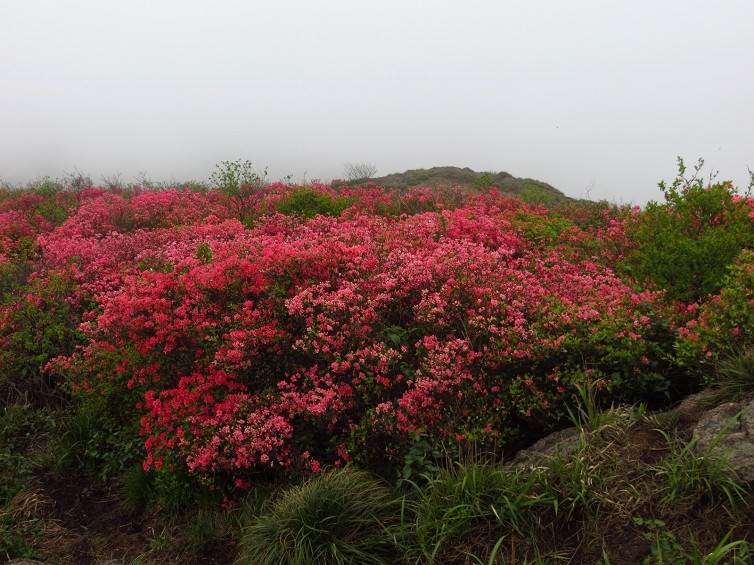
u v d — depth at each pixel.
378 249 6.78
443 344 5.09
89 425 6.30
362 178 22.55
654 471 3.79
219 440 4.86
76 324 7.23
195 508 5.29
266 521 4.32
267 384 5.42
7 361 6.86
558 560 3.48
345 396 4.99
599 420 4.30
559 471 3.88
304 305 5.40
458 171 22.83
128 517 5.46
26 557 4.90
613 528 3.54
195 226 10.02
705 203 6.49
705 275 6.00
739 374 4.26
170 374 5.65
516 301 5.30
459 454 4.44
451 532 3.77
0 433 6.36
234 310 5.59
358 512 4.20
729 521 3.33
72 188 17.31
